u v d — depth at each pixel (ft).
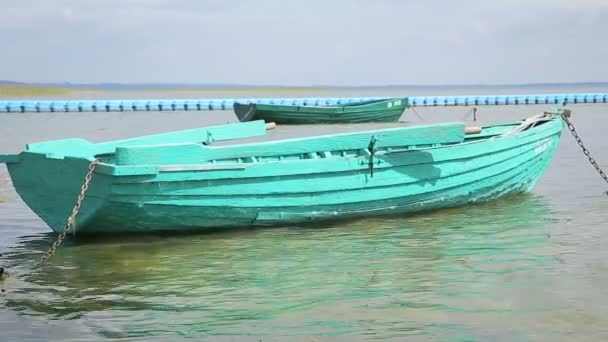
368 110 139.95
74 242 41.83
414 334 27.37
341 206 45.29
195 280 34.50
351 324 28.50
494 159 51.31
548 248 39.91
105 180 38.68
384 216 47.67
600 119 155.12
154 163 40.45
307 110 135.33
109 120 169.17
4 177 69.15
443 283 33.60
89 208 39.93
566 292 31.99
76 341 26.99
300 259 38.04
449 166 48.67
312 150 45.14
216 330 28.07
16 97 382.01
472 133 53.78
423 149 47.50
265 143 43.98
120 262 37.63
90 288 33.37
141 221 40.96
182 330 28.09
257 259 38.06
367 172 45.42
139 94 558.97
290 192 43.27
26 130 135.33
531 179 56.34
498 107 220.64
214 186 41.14
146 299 31.83
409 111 206.08
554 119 56.95
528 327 27.91
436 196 48.91
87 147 44.65
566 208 51.60
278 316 29.55
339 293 32.42
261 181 42.34
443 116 183.83
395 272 35.55
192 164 40.73
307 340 26.89
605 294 31.63
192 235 42.88
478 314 29.40
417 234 43.52
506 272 35.22
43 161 40.01
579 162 78.43
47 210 41.65
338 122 138.62
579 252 38.91
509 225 45.93
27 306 30.94
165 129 139.44
